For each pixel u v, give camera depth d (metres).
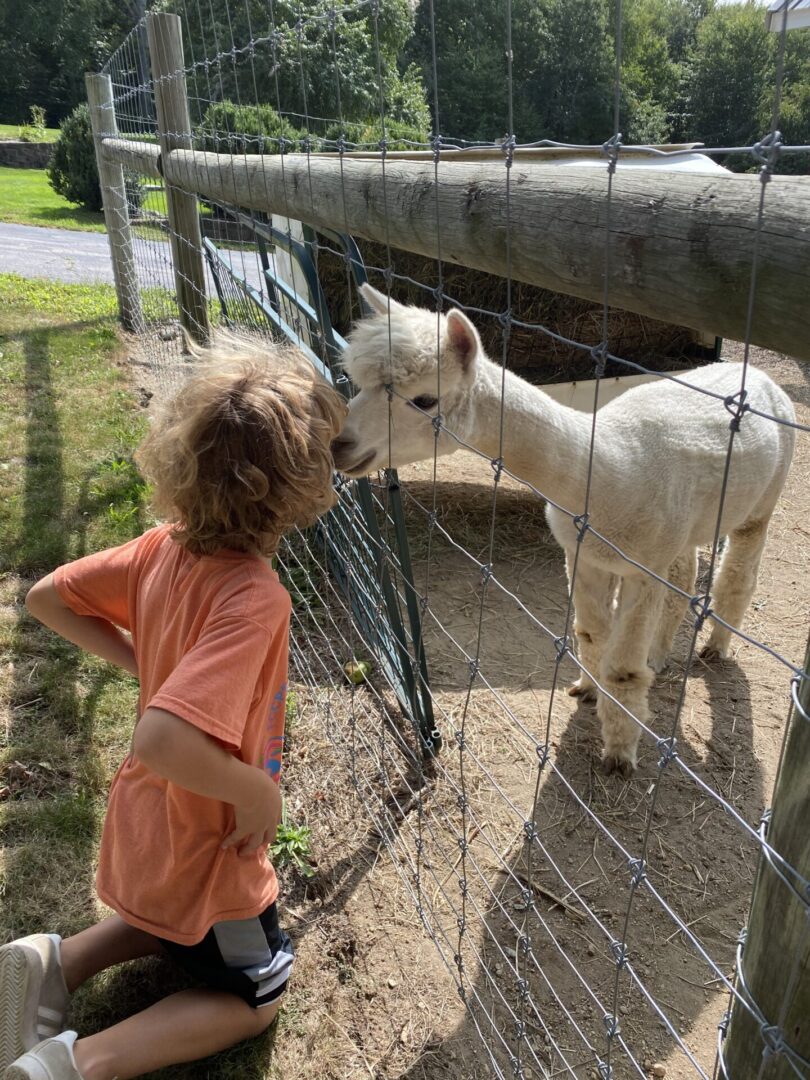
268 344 1.73
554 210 1.33
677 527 2.76
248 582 1.48
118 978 2.11
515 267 1.47
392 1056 1.99
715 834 2.73
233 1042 1.85
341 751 2.95
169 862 1.65
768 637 3.85
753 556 3.48
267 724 1.66
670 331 5.81
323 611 3.82
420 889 2.36
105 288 10.32
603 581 3.09
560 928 2.37
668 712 3.35
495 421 2.56
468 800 2.79
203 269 5.58
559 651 1.47
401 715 3.14
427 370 2.37
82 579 1.77
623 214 1.18
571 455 2.56
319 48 5.81
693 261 1.05
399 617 2.73
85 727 2.92
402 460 2.49
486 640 3.79
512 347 5.50
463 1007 2.11
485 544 4.65
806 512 5.06
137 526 4.29
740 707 3.38
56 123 46.50
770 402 3.14
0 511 4.38
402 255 4.98
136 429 5.56
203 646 1.40
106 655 1.87
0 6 43.72
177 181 4.81
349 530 3.36
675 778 2.98
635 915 2.43
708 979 2.24
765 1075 1.02
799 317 0.92
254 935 1.76
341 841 2.59
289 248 2.91
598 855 2.63
